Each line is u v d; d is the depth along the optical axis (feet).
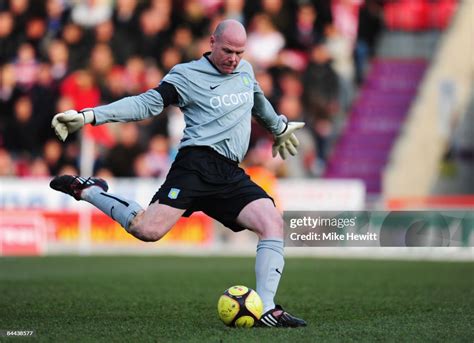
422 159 222.69
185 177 68.39
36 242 182.29
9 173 220.23
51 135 220.64
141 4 229.45
